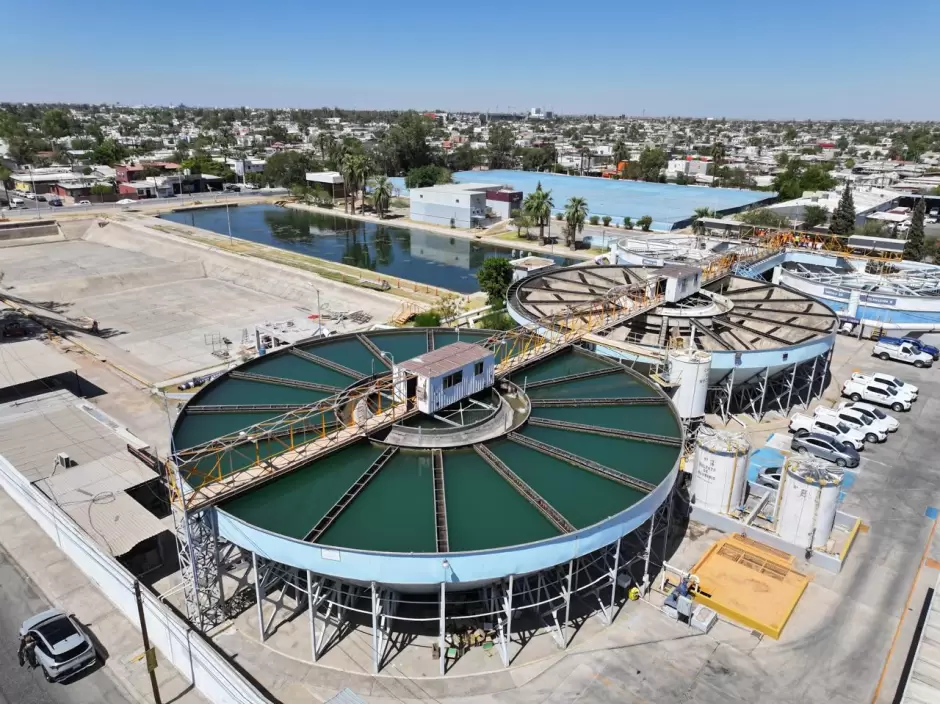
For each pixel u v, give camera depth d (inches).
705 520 1338.6
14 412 1663.4
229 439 1088.2
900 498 1443.2
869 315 2600.9
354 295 3100.4
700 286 2081.7
